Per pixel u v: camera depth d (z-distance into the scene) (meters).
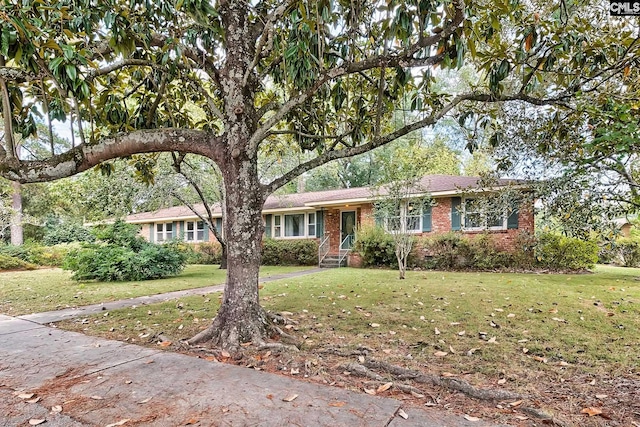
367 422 2.36
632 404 2.62
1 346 4.21
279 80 4.85
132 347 4.10
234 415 2.46
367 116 5.62
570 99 4.55
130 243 11.84
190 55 4.30
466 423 2.35
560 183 3.88
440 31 3.78
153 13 4.05
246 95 4.44
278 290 7.87
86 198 16.12
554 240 10.67
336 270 12.82
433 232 13.62
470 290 7.12
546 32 4.12
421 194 10.34
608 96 4.23
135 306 6.57
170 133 4.09
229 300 4.21
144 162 6.82
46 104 3.50
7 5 2.87
